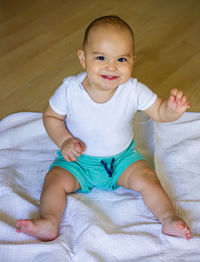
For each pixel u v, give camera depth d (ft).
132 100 3.84
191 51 6.95
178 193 4.23
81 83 3.81
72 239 3.60
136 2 8.43
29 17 7.80
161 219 3.71
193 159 4.65
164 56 6.80
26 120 5.28
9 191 4.06
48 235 3.59
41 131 5.01
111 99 3.73
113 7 8.22
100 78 3.53
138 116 5.33
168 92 5.95
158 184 3.90
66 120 4.05
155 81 6.19
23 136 4.93
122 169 4.03
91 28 3.51
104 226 3.73
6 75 6.27
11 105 5.66
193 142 4.83
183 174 4.46
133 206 3.97
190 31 7.52
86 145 4.00
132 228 3.73
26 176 4.36
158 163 4.61
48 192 3.77
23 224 3.46
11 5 8.18
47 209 3.68
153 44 7.11
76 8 8.14
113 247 3.55
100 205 4.02
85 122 3.85
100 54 3.43
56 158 4.29
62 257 3.41
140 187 3.91
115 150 4.00
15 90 5.95
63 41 7.11
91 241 3.55
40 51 6.84
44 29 7.44
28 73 6.31
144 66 6.53
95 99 3.75
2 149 4.74
